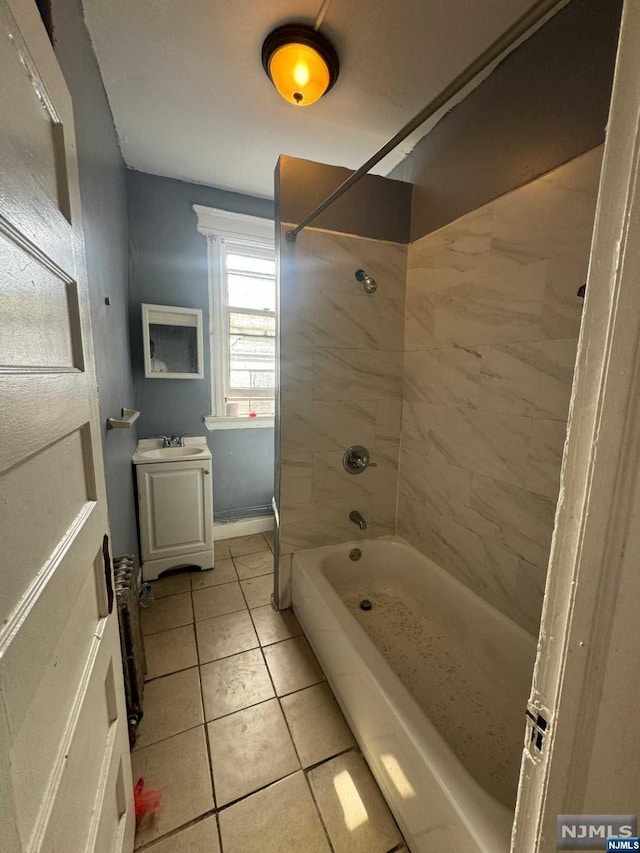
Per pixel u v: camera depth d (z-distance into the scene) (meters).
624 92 0.31
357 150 1.95
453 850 0.76
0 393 0.36
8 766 0.34
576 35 1.08
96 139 1.37
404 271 1.92
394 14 1.19
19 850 0.34
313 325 1.78
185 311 2.39
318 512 1.93
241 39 1.30
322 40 1.27
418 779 0.88
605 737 0.37
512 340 1.35
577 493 0.37
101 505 0.74
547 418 1.23
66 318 0.59
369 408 1.96
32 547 0.43
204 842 0.94
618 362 0.33
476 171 1.46
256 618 1.84
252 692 1.39
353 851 0.93
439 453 1.76
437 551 1.80
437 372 1.74
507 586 1.42
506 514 1.42
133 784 1.01
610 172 0.32
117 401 1.68
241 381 2.72
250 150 1.99
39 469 0.46
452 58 1.36
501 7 1.16
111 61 1.39
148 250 2.30
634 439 0.32
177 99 1.60
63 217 0.58
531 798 0.44
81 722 0.57
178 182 2.32
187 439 2.54
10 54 0.41
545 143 1.18
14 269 0.41
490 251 1.42
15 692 0.37
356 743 1.20
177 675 1.47
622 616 0.34
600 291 0.34
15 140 0.42
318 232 1.72
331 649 1.40
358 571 1.98
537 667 0.43
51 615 0.47
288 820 0.99
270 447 2.82
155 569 2.13
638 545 0.33
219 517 2.72
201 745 1.19
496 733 1.20
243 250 2.57
